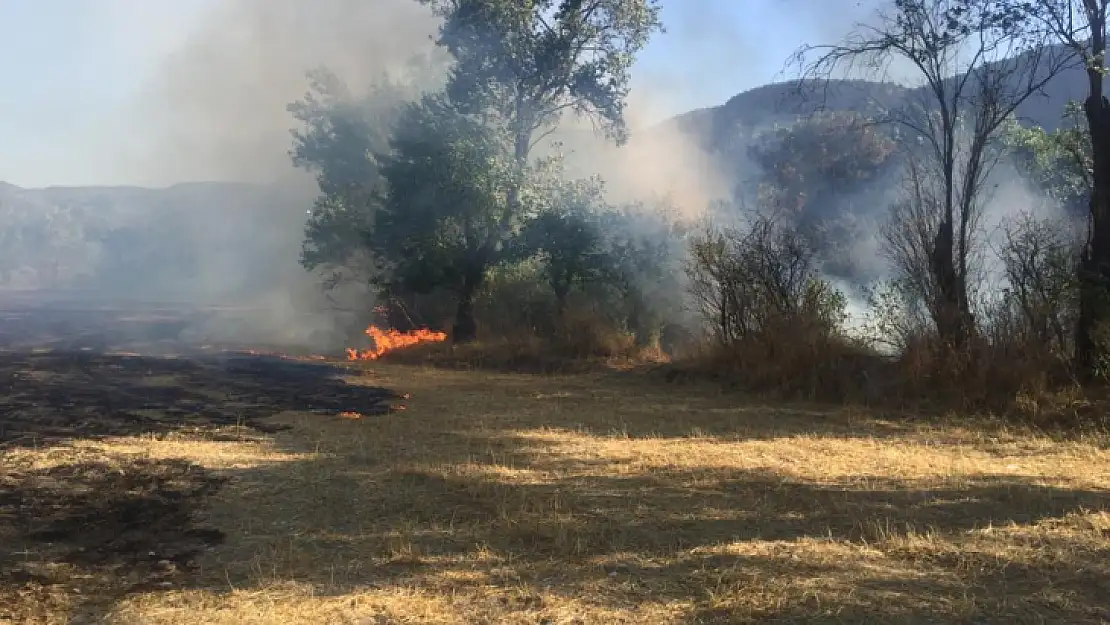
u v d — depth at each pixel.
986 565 4.25
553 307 18.55
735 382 12.55
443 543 4.70
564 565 4.30
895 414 9.91
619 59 20.83
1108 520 4.97
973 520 5.07
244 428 8.46
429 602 3.83
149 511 5.30
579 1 20.02
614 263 18.59
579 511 5.28
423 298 21.70
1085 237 11.68
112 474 6.25
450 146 18.27
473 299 19.36
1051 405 9.32
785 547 4.54
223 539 4.79
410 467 6.48
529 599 3.86
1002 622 3.57
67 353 17.42
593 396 11.67
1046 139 13.70
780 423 9.27
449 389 12.52
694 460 6.93
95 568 4.30
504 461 6.83
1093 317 10.06
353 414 9.66
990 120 11.60
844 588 3.91
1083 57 10.59
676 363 14.35
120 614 3.69
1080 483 6.08
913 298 12.01
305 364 16.27
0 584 4.04
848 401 10.77
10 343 21.25
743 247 13.88
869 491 5.80
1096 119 10.49
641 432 8.55
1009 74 11.50
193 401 10.50
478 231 19.06
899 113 12.75
